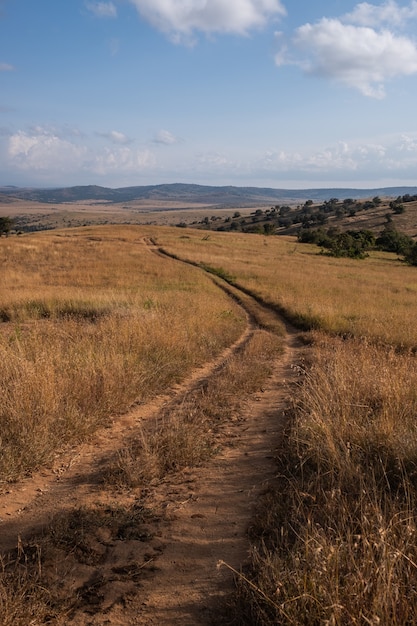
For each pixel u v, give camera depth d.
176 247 53.59
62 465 4.70
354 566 2.51
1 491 4.13
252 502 3.95
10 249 42.22
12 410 5.00
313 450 4.42
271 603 2.46
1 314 14.25
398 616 2.25
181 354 9.45
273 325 15.94
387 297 24.28
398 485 3.78
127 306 14.20
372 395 5.98
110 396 6.25
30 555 3.14
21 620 2.51
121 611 2.70
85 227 88.31
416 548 2.68
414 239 94.06
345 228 117.88
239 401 7.11
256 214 183.38
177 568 3.09
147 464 4.51
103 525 3.53
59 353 7.12
